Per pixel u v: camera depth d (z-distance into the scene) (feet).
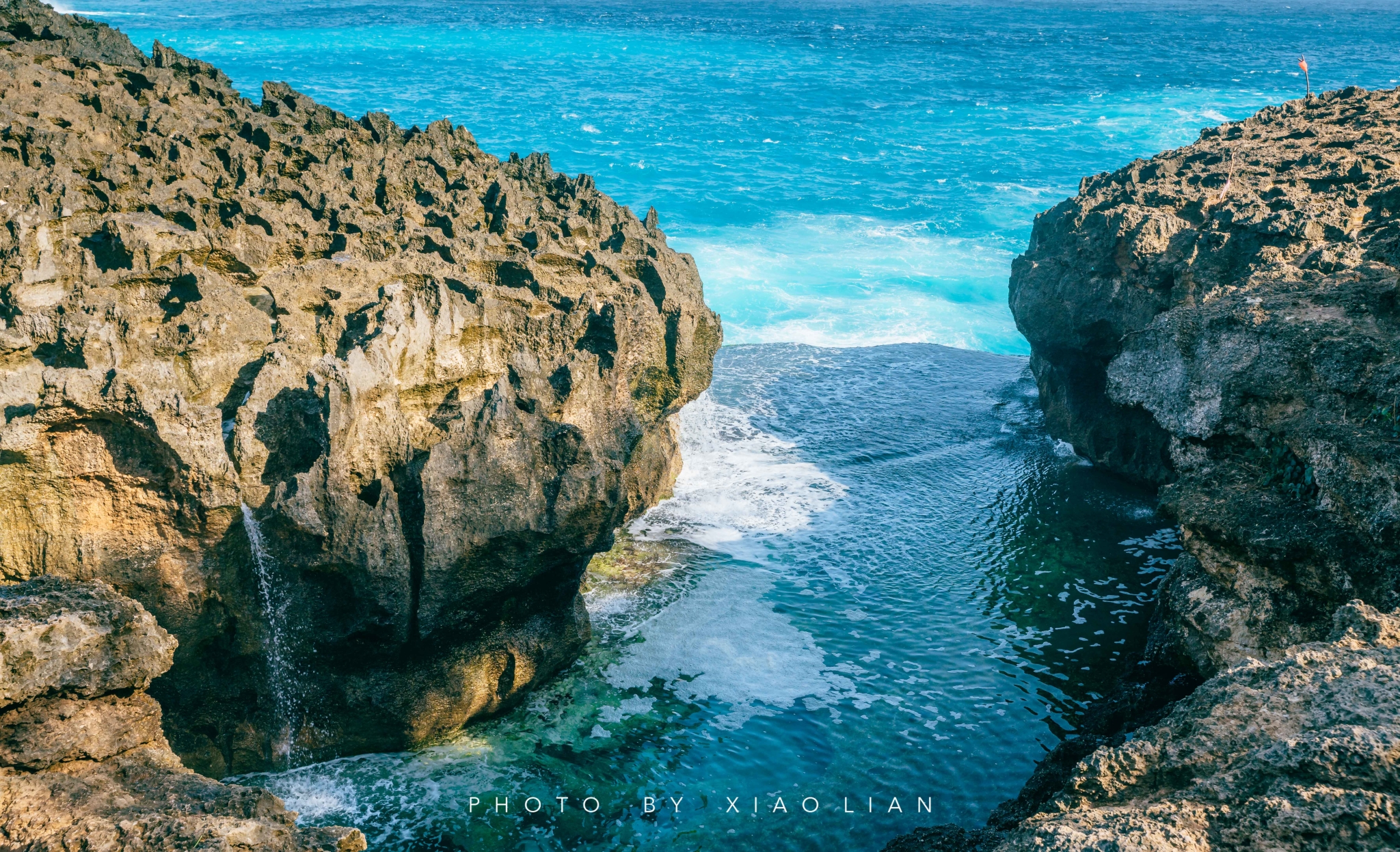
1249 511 53.62
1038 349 108.37
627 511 84.53
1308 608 51.47
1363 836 24.12
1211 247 87.66
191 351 59.06
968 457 111.14
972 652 78.23
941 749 68.03
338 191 80.38
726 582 86.84
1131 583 87.25
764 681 74.69
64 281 63.21
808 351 142.10
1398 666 29.86
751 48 536.42
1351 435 50.31
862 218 219.41
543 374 69.67
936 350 143.33
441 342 67.67
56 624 34.14
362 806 61.82
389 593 59.47
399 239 75.66
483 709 68.95
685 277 90.74
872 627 81.25
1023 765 66.69
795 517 97.91
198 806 33.19
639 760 66.74
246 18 607.78
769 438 115.44
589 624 77.36
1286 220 82.64
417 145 96.53
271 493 56.39
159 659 36.42
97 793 33.55
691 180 248.73
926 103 368.27
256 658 59.77
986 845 49.14
